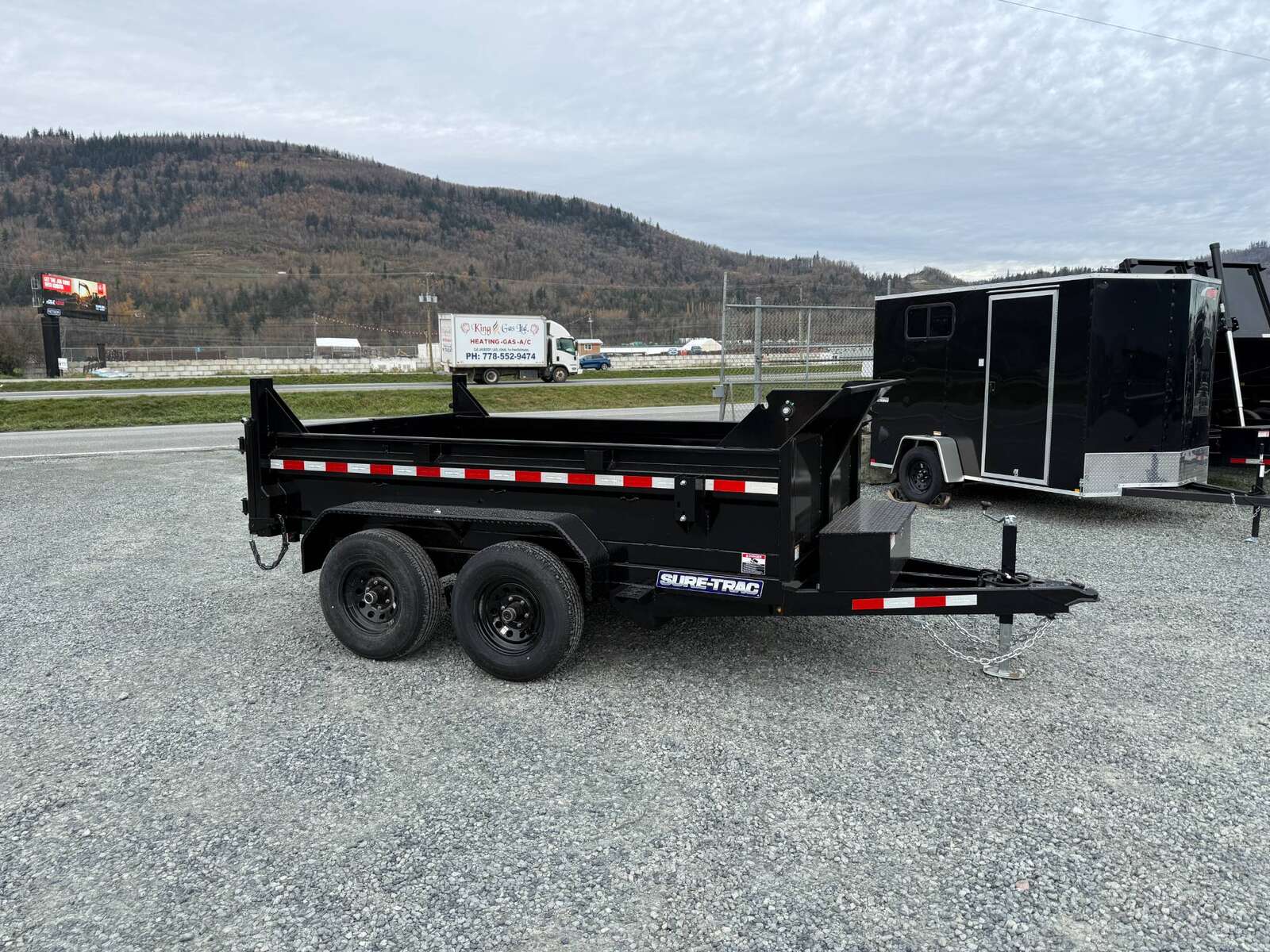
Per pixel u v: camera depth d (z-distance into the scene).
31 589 6.52
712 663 4.79
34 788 3.49
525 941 2.53
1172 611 5.66
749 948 2.48
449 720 4.09
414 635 4.73
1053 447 8.24
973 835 3.06
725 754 3.71
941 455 9.23
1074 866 2.88
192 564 7.31
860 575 4.14
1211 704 4.20
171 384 40.78
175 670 4.80
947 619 5.54
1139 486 7.98
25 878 2.87
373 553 4.74
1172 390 7.95
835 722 4.02
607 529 4.54
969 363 9.07
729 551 4.27
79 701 4.37
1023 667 4.69
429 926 2.60
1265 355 9.48
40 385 39.78
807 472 4.33
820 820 3.17
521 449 4.65
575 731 3.96
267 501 5.45
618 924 2.60
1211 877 2.81
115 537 8.41
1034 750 3.72
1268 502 7.39
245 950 2.50
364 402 28.66
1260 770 3.53
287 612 5.91
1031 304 8.34
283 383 41.59
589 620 5.56
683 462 4.29
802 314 13.51
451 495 4.93
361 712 4.20
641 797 3.35
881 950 2.47
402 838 3.09
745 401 14.73
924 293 9.53
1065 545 7.63
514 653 4.50
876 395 4.51
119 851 3.03
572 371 46.28
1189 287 7.85
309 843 3.06
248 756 3.74
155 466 13.62
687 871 2.86
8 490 11.30
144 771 3.62
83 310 70.31
